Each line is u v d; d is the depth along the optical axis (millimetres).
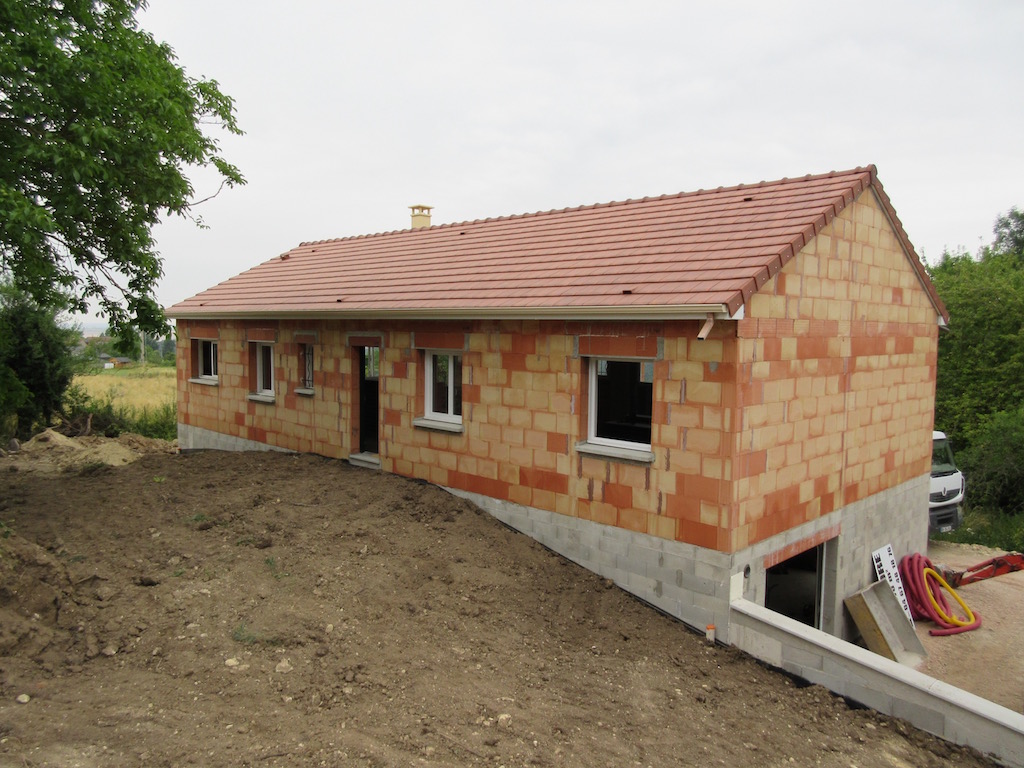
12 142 7887
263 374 14109
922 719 6059
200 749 4637
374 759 4629
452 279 10469
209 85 9617
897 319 10445
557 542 8688
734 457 7066
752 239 7973
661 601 7715
